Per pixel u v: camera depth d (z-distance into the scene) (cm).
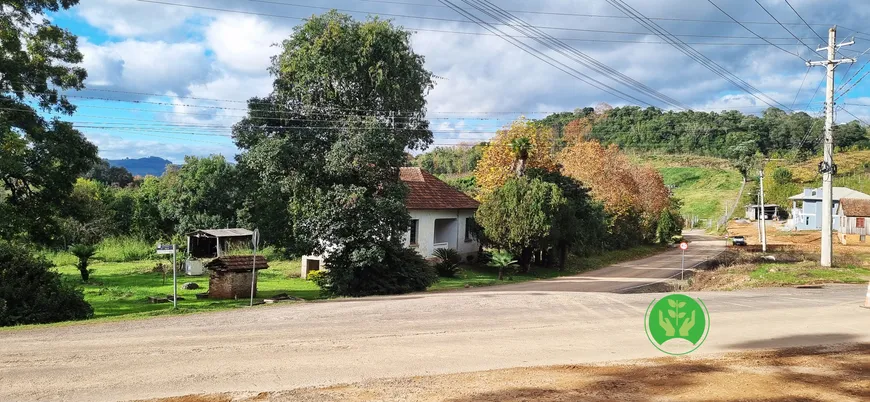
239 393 739
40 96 2270
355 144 2231
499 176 3991
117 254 3866
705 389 745
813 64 2727
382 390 745
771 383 775
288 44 2519
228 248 3931
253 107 2559
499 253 3030
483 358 934
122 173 9125
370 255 2077
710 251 5334
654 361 909
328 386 770
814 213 6975
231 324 1280
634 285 2614
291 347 1018
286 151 2334
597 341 1074
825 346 1029
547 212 3022
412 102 2694
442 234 3534
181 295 2084
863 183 7506
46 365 888
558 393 726
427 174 3566
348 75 2442
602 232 4106
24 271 1506
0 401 710
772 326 1234
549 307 1526
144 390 756
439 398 708
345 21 2494
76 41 2372
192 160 4756
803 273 2489
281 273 2897
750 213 9088
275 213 4044
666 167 11762
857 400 705
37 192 2427
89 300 1953
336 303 1697
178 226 4619
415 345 1036
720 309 1489
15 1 2150
